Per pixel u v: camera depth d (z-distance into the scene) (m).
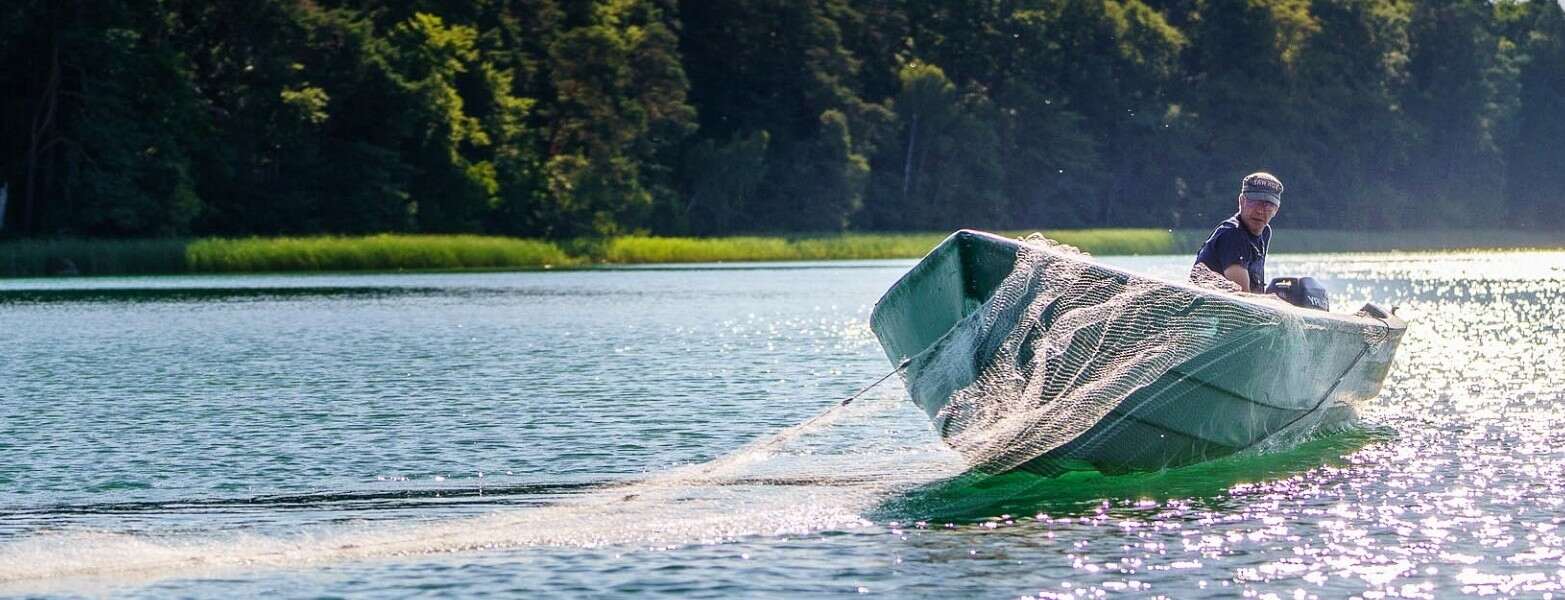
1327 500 39.12
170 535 36.84
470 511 39.41
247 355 84.19
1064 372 40.25
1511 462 44.59
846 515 37.94
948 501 39.47
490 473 45.19
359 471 45.66
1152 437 41.41
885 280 191.12
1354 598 30.25
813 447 48.34
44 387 68.12
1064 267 40.25
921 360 41.88
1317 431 48.69
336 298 147.88
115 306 133.75
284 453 49.00
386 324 109.94
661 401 61.81
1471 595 30.36
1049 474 41.41
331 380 70.62
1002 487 41.38
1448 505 38.41
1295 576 31.83
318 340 95.31
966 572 32.38
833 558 33.62
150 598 31.17
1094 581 31.56
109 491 42.78
